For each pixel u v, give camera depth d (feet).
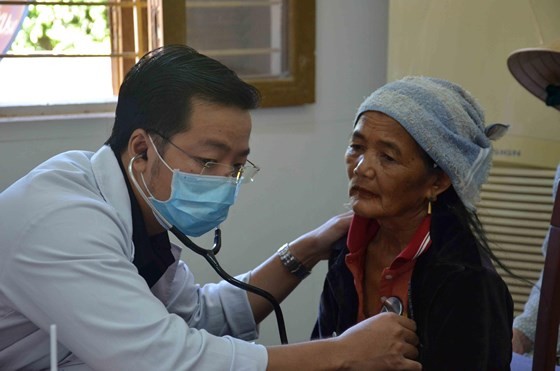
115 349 4.02
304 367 4.19
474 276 4.44
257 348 4.22
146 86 4.46
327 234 5.30
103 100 7.55
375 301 4.87
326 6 8.38
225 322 5.50
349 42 8.59
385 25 8.75
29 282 4.13
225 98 4.39
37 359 4.63
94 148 7.50
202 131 4.38
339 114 8.69
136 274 4.24
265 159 8.37
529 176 8.21
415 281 4.57
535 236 8.29
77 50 7.64
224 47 7.97
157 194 4.58
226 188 4.54
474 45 8.09
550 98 6.66
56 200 4.26
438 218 4.59
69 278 4.06
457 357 4.42
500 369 4.50
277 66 8.25
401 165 4.43
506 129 4.76
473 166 4.48
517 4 7.88
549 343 5.21
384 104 4.42
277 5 8.11
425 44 8.25
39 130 7.22
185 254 8.05
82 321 4.03
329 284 5.02
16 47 7.36
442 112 4.42
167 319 4.13
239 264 8.42
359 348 4.25
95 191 4.58
